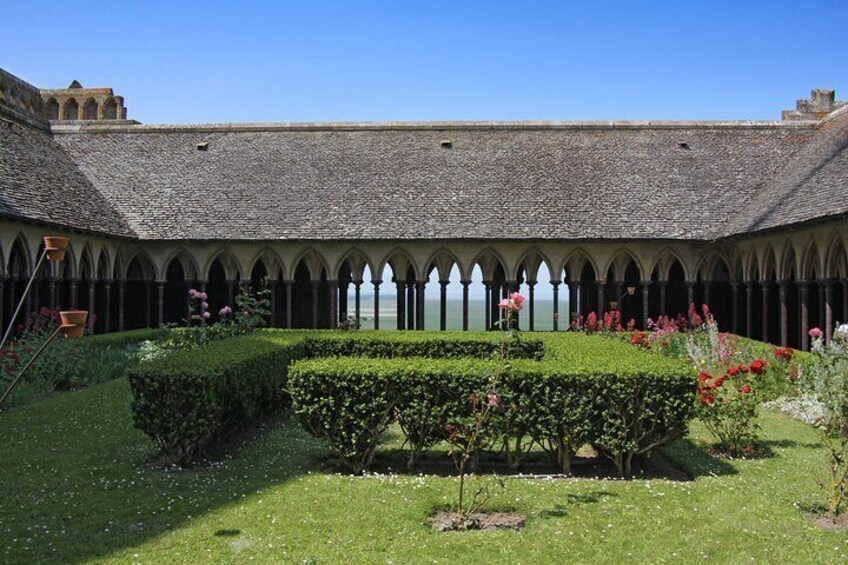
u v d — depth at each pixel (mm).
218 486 8156
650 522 7023
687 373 8625
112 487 8102
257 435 11086
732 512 7297
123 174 26234
